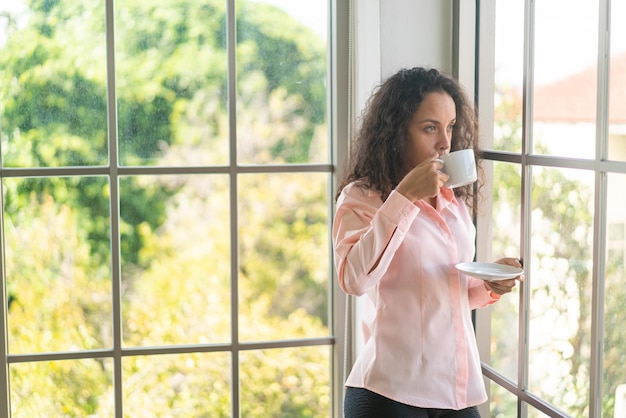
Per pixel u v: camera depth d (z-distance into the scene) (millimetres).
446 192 2205
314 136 2953
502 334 2529
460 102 2252
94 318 2912
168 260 2920
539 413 2324
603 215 2023
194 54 2859
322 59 2930
